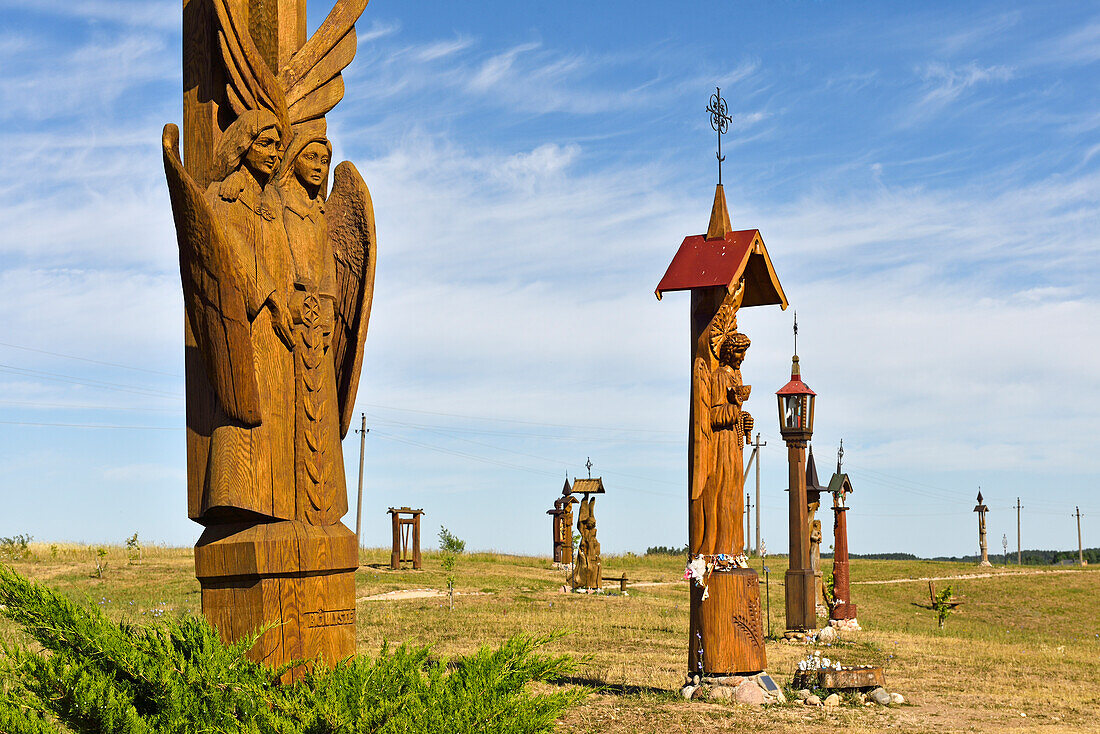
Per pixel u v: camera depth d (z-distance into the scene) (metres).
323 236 6.85
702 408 13.27
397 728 5.60
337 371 6.89
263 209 6.46
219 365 6.11
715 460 13.27
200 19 6.48
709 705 12.55
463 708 5.90
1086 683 16.52
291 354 6.54
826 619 25.70
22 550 34.34
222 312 6.05
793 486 22.27
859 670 14.09
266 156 6.43
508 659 6.59
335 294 6.86
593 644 18.36
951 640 22.41
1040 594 39.38
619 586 35.03
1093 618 35.59
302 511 6.45
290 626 6.25
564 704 6.33
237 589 6.27
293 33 6.85
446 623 20.30
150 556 35.72
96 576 28.88
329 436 6.66
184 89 6.51
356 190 6.93
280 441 6.40
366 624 19.95
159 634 6.13
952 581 42.31
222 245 5.97
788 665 16.81
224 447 6.19
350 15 7.06
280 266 6.47
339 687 5.79
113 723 5.34
